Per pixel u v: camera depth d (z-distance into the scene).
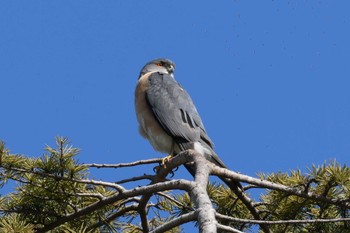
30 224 9.68
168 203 10.73
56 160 9.57
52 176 9.53
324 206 9.66
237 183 9.62
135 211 10.67
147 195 9.66
